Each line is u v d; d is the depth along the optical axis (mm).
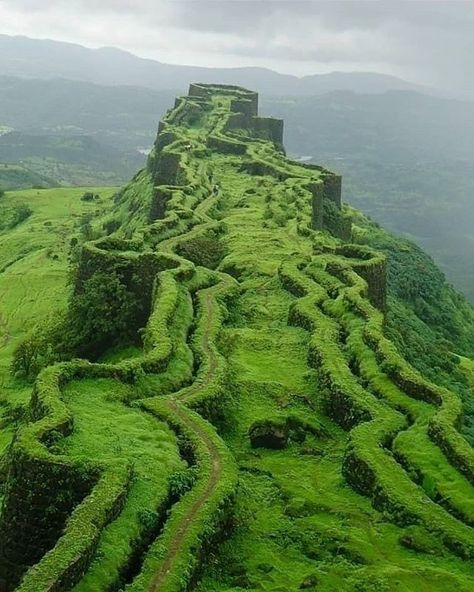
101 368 34406
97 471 25406
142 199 125250
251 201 90938
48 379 32156
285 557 25312
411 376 37375
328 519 27734
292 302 51688
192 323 45844
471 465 29641
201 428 31328
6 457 34000
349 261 61031
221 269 60844
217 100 178875
